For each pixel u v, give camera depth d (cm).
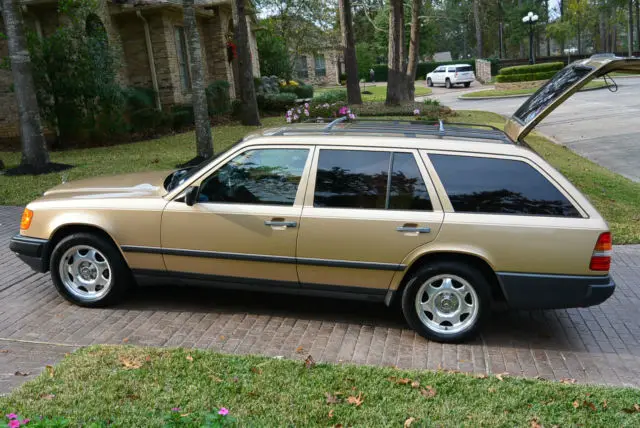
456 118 2286
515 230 486
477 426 370
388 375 435
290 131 559
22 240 571
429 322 512
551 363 480
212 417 338
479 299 497
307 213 513
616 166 1523
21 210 998
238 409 381
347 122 624
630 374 464
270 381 421
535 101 624
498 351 499
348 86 2600
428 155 507
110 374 425
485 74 5572
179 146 1680
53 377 420
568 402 402
